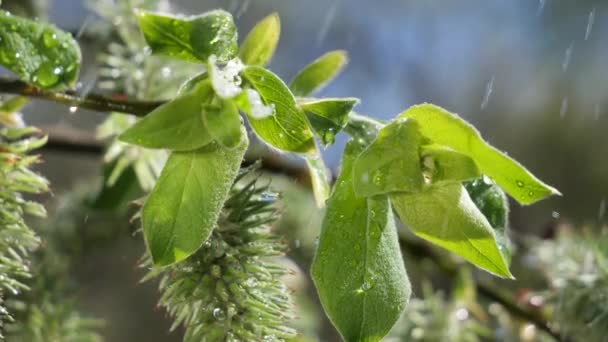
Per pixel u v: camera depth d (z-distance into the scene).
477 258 0.37
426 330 0.51
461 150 0.37
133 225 0.54
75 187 0.57
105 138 0.53
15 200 0.40
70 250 0.54
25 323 0.47
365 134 0.38
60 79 0.39
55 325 0.48
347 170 0.38
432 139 0.37
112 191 0.53
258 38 0.40
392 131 0.36
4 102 0.42
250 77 0.37
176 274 0.39
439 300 0.52
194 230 0.36
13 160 0.40
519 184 0.36
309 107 0.37
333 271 0.36
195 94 0.36
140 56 0.48
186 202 0.36
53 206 0.55
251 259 0.39
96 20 0.52
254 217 0.40
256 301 0.39
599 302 0.47
